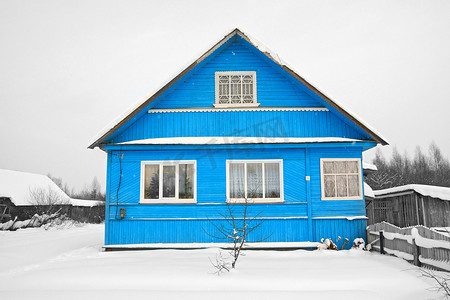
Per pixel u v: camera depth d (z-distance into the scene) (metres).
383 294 6.11
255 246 10.41
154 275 6.99
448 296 5.68
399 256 8.76
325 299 5.64
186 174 11.12
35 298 5.73
